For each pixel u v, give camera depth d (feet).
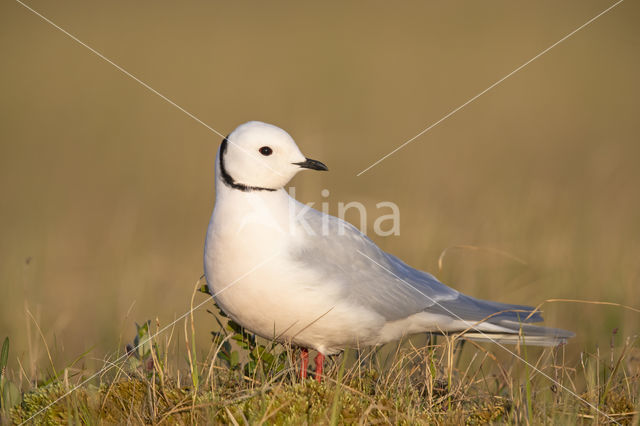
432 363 21.52
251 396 19.13
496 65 114.11
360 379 21.02
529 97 98.02
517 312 25.54
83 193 65.10
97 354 29.81
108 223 57.16
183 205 61.72
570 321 33.37
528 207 50.24
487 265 39.55
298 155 22.40
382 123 84.23
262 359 22.49
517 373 25.07
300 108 89.20
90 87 101.96
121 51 121.70
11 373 23.89
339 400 18.92
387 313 23.38
